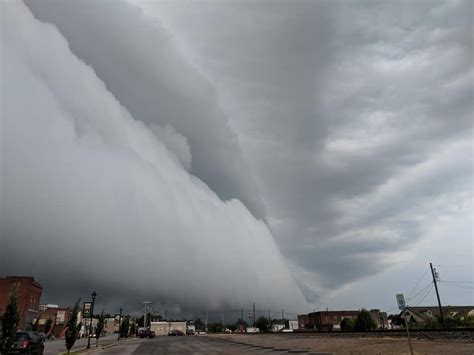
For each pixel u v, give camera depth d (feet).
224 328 556.51
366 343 115.75
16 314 67.26
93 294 136.77
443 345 91.56
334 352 95.76
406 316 68.23
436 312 322.34
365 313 269.23
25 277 245.65
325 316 419.33
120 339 245.65
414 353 79.77
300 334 206.49
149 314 502.79
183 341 211.82
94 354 115.14
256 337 228.22
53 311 346.54
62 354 102.78
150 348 143.74
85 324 316.60
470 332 101.71
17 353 82.89
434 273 201.87
